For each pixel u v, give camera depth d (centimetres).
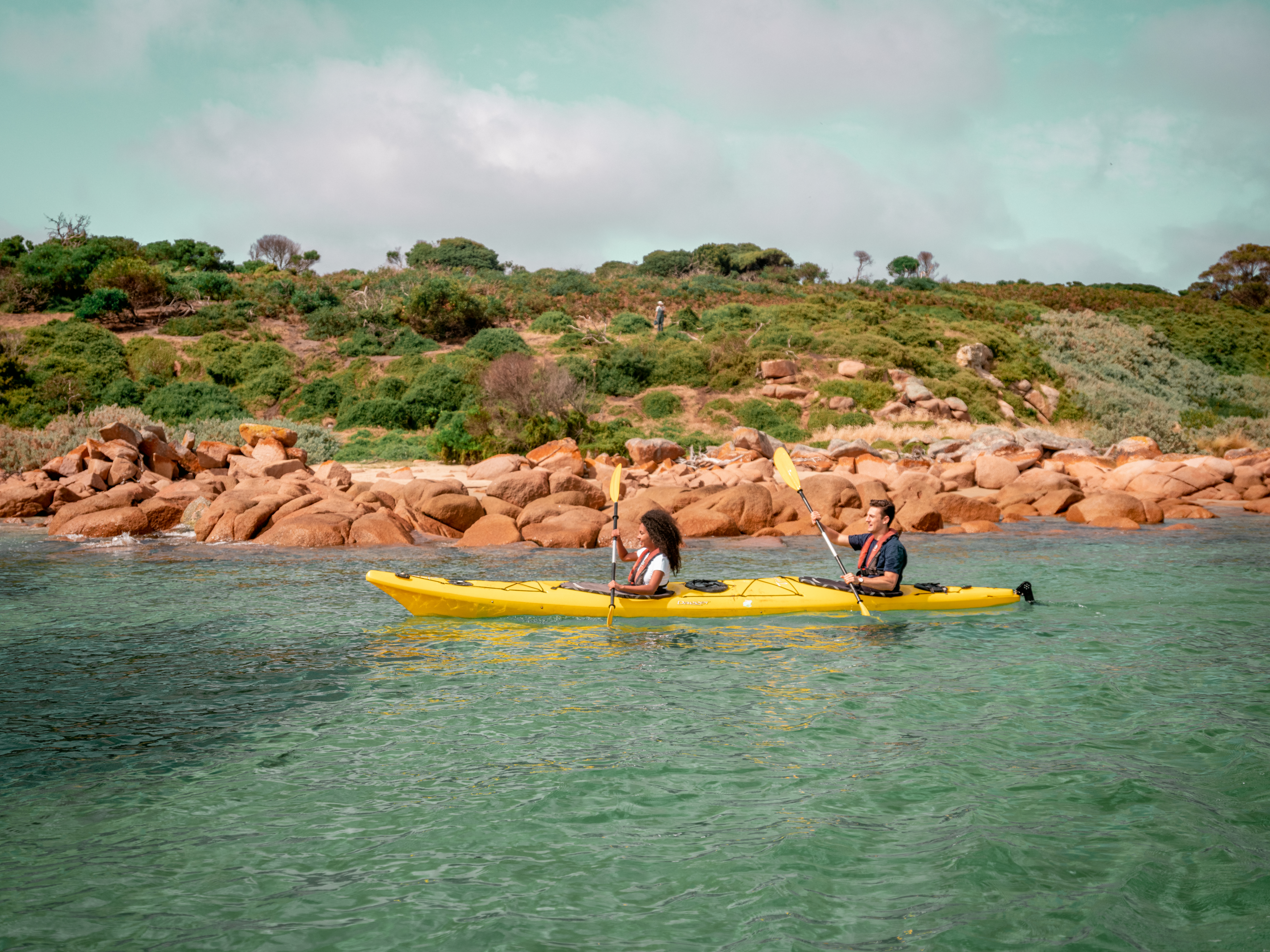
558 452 2030
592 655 623
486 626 722
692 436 3034
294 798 366
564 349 3866
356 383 3528
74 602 838
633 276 7444
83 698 519
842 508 1666
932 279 7375
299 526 1320
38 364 3281
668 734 446
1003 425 3447
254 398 3453
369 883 294
